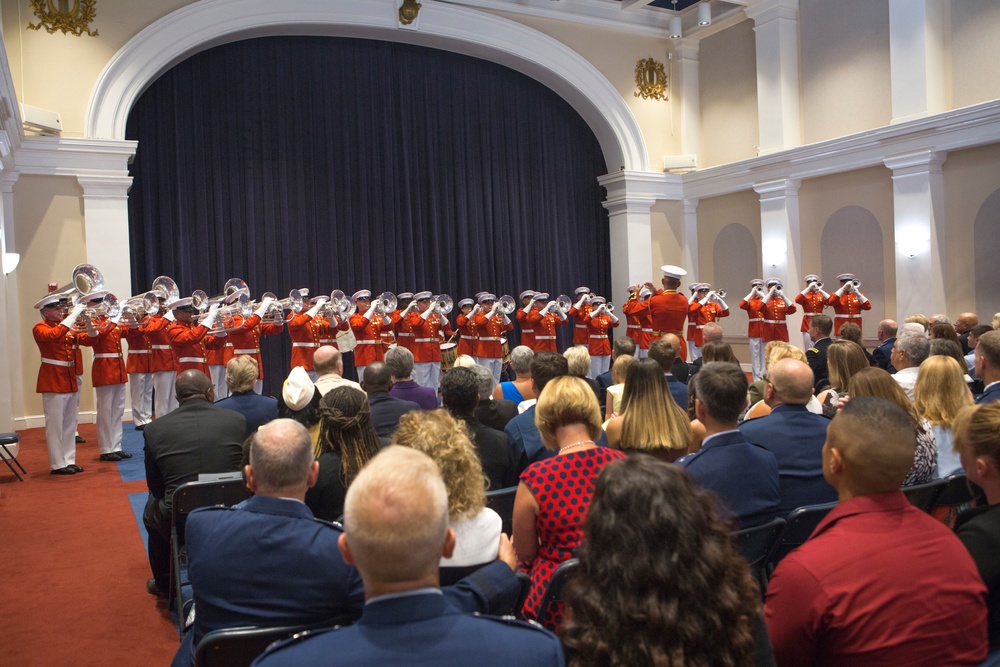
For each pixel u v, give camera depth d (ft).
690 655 4.07
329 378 16.55
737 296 46.55
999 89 34.35
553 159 47.26
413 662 4.00
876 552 5.38
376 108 42.11
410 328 35.86
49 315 22.74
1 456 21.99
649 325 37.35
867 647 5.23
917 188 36.17
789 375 9.70
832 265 41.39
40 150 32.07
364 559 4.08
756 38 43.55
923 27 35.70
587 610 4.23
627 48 46.75
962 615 5.35
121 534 16.84
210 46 37.32
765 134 43.29
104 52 33.83
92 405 33.24
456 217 44.37
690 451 11.62
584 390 8.72
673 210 48.70
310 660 4.01
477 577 6.22
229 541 6.76
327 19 38.60
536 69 44.83
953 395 10.53
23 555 15.48
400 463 4.26
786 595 5.44
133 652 11.19
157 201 37.14
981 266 34.76
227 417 12.92
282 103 39.81
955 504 9.73
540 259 46.78
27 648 11.34
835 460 5.85
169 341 26.91
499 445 11.42
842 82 40.45
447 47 42.96
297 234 40.27
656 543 4.17
